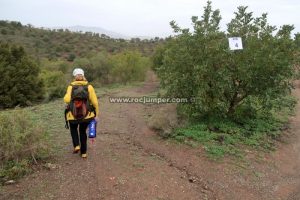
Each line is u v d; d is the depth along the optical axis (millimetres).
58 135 8484
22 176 5957
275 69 9375
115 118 11203
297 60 9828
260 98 9984
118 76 29578
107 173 6230
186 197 5730
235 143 8695
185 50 9375
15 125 6473
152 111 12570
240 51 9500
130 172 6371
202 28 9359
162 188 5902
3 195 5289
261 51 9211
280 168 7773
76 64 30109
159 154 7617
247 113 10586
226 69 9414
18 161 6324
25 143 6422
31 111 12219
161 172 6555
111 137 8695
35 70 24281
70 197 5320
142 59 30125
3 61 22234
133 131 9461
